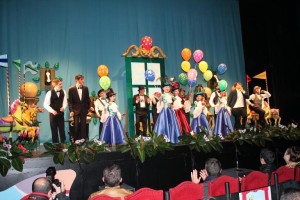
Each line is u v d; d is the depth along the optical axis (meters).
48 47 6.39
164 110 5.41
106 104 5.34
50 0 6.52
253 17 8.19
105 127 5.16
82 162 3.74
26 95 5.47
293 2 7.93
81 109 5.43
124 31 7.10
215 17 8.19
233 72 8.20
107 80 5.95
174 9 7.70
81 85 5.52
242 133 5.20
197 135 4.71
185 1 7.86
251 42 8.24
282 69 7.93
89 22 6.82
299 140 5.77
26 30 6.25
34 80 6.16
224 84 6.48
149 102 6.18
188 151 4.55
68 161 3.68
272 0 7.87
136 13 7.29
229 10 8.41
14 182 3.41
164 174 4.30
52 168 3.22
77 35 6.67
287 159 3.35
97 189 3.80
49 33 6.43
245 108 6.65
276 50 7.96
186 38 7.73
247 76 8.25
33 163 3.51
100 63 6.80
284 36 7.99
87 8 6.83
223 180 2.48
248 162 5.12
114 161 3.95
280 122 7.75
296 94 7.92
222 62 8.09
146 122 6.11
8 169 3.28
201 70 7.22
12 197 3.36
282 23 8.02
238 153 5.05
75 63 6.58
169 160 4.38
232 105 6.58
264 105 7.20
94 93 6.61
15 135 5.77
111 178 2.54
